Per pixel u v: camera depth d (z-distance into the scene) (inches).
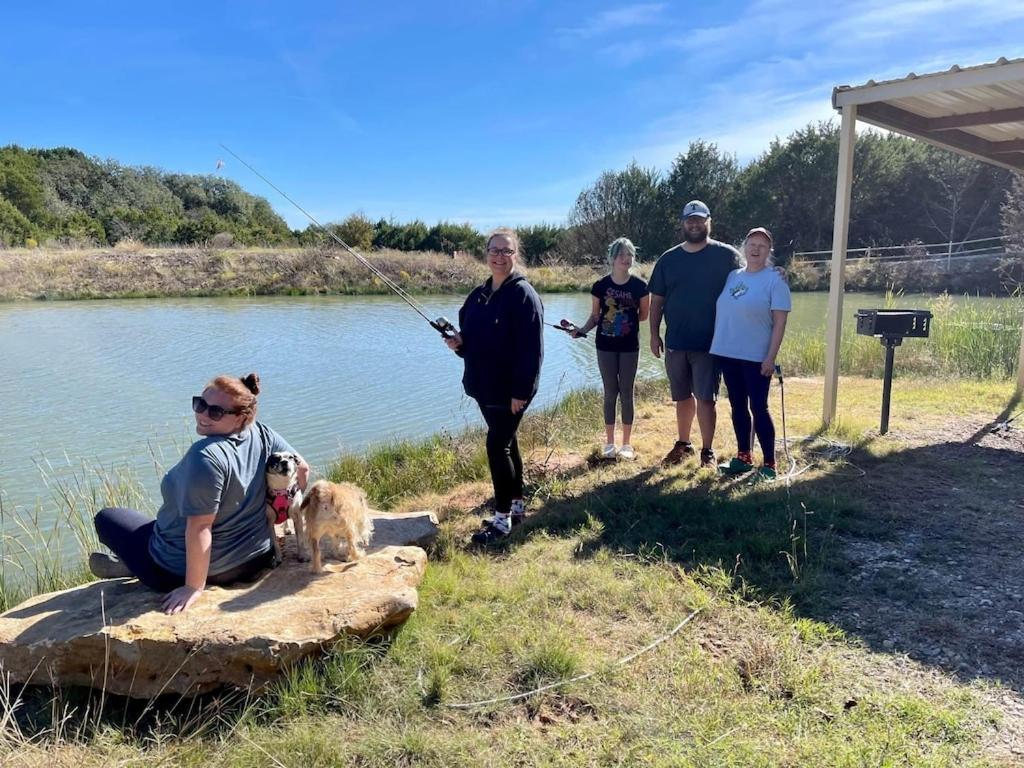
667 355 226.5
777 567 151.8
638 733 99.6
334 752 97.3
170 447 314.5
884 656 117.0
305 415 380.2
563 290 1208.2
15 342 617.3
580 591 142.4
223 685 110.3
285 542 151.6
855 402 318.0
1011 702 104.0
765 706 104.7
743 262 215.5
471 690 111.4
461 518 197.0
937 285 1066.7
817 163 1454.2
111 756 99.1
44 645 109.2
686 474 216.7
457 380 468.8
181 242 1518.2
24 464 290.2
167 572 123.8
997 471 213.9
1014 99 237.8
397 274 1242.0
